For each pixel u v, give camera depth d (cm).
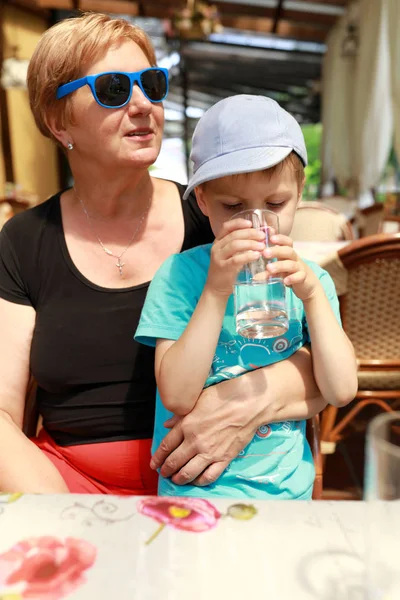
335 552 62
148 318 118
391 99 699
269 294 97
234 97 119
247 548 63
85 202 140
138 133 128
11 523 67
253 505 72
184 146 1145
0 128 776
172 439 112
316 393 117
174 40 1003
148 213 142
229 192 110
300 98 1300
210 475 108
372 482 52
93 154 130
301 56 1116
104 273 138
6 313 135
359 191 839
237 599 55
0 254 138
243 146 107
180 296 118
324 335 110
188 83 1222
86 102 125
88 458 132
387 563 51
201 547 63
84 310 133
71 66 125
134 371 132
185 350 106
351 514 70
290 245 98
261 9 922
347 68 916
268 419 110
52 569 59
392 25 680
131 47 129
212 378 116
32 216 142
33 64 132
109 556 61
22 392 135
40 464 116
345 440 272
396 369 218
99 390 133
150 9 843
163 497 74
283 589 56
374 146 800
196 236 145
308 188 1191
